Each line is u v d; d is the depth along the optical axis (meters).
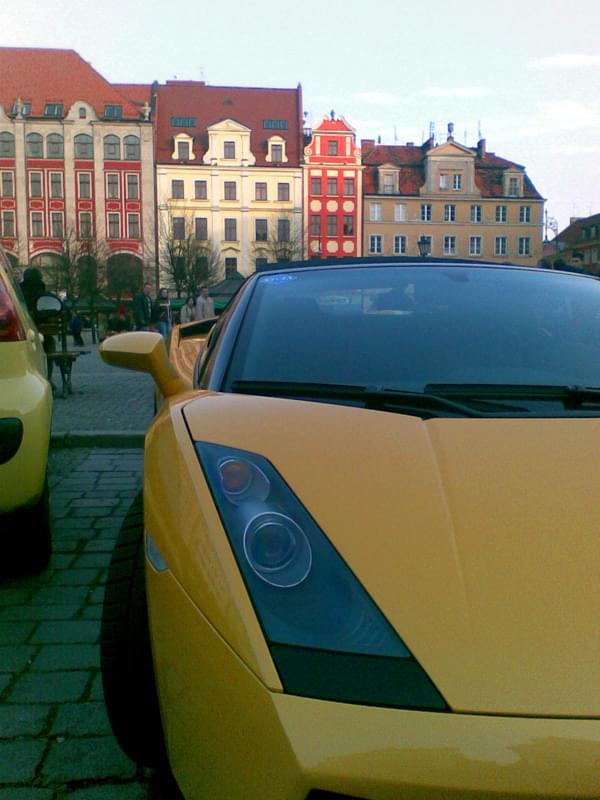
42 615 3.54
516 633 1.55
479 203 77.25
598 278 3.33
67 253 59.69
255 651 1.56
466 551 1.68
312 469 1.87
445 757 1.42
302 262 3.36
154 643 1.79
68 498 5.61
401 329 2.73
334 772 1.43
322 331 2.71
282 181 74.38
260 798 1.49
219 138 73.44
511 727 1.44
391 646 1.55
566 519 1.75
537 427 2.08
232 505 1.80
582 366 2.60
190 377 3.07
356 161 74.94
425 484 1.84
